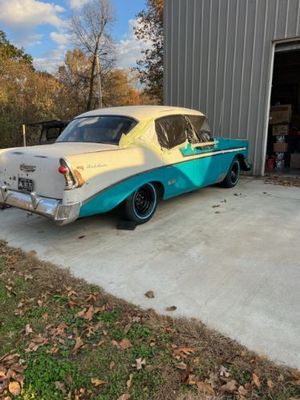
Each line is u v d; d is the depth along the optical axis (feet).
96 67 104.99
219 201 19.80
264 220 16.33
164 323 8.54
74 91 100.63
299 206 18.72
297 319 8.68
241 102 27.71
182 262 11.93
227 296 9.75
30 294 10.03
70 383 6.86
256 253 12.59
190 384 6.74
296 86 39.17
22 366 7.28
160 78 79.66
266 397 6.42
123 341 7.94
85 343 7.95
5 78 53.21
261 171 27.73
